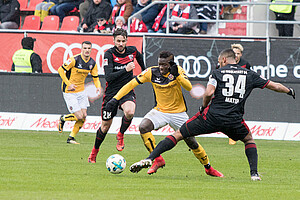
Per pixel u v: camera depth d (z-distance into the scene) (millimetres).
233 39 48719
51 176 21766
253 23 54312
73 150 34250
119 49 29250
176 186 19906
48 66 50312
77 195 17062
